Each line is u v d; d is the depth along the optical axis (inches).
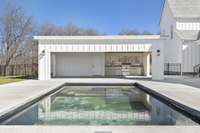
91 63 936.3
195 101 341.1
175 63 1070.4
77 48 791.1
